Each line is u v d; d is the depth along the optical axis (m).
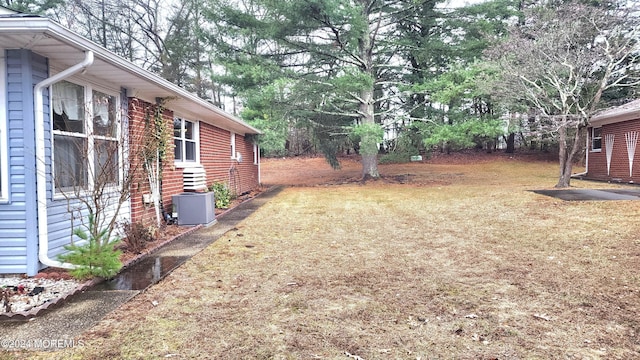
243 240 6.31
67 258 4.11
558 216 7.76
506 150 28.33
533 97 12.89
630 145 14.22
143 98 6.82
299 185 18.39
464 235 6.43
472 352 2.61
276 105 15.44
